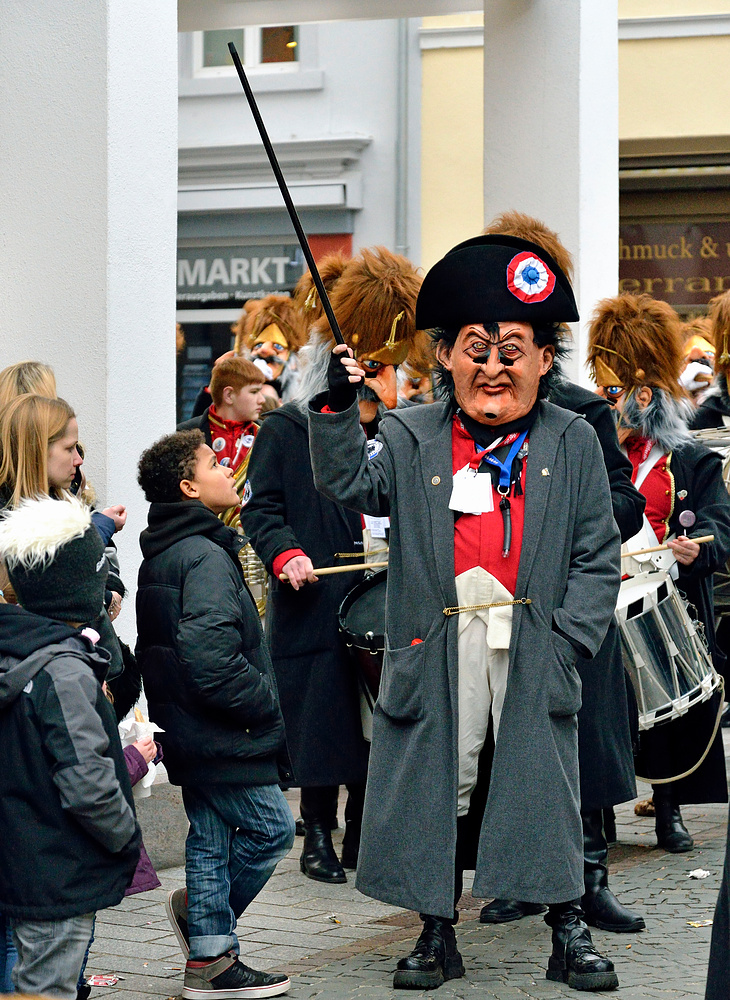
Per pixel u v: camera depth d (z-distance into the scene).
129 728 5.01
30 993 3.72
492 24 9.24
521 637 4.70
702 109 14.05
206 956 4.70
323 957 5.20
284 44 15.20
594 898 5.47
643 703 6.12
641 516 5.66
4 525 3.87
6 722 3.75
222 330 15.59
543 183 9.08
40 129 6.30
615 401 6.75
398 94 14.75
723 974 3.59
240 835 4.81
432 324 4.89
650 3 14.02
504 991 4.76
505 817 4.64
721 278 14.86
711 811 7.86
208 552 4.66
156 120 6.42
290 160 15.11
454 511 4.80
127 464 6.28
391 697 4.79
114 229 6.21
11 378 4.84
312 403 4.69
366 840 4.80
